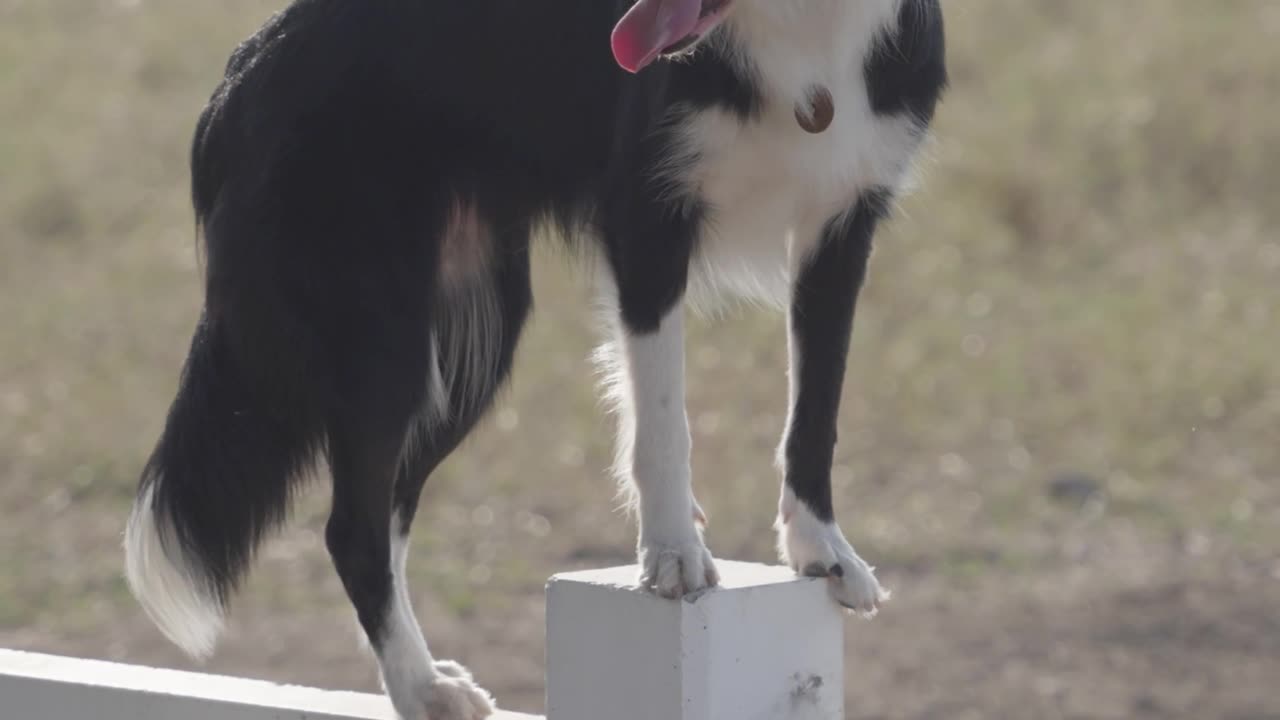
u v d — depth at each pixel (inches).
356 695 166.6
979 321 441.4
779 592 148.6
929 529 330.0
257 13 746.2
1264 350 411.8
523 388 406.3
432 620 292.2
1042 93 595.8
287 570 321.1
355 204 168.9
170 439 174.6
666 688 142.6
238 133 174.9
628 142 162.7
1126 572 307.7
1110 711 249.9
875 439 375.6
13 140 610.2
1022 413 385.7
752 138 162.1
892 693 257.9
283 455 174.2
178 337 454.0
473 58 171.5
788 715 149.7
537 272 473.4
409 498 186.1
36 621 299.4
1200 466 357.4
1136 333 427.8
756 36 158.7
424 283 171.9
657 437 158.1
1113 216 519.2
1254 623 283.0
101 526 345.1
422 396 171.6
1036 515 336.5
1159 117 568.7
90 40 717.9
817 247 170.1
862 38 163.2
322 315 168.4
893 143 168.9
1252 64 604.7
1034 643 277.3
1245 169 541.6
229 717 161.3
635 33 149.0
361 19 172.7
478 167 175.0
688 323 440.8
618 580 147.9
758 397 399.9
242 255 170.9
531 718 163.6
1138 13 671.1
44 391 418.0
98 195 565.6
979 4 682.2
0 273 505.4
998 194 519.5
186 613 175.8
